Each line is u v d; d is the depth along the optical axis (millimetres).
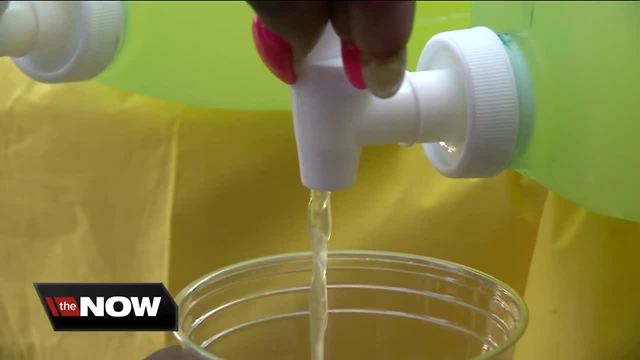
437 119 395
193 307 487
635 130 410
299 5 313
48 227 587
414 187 552
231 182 550
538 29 385
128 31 443
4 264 606
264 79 506
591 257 504
